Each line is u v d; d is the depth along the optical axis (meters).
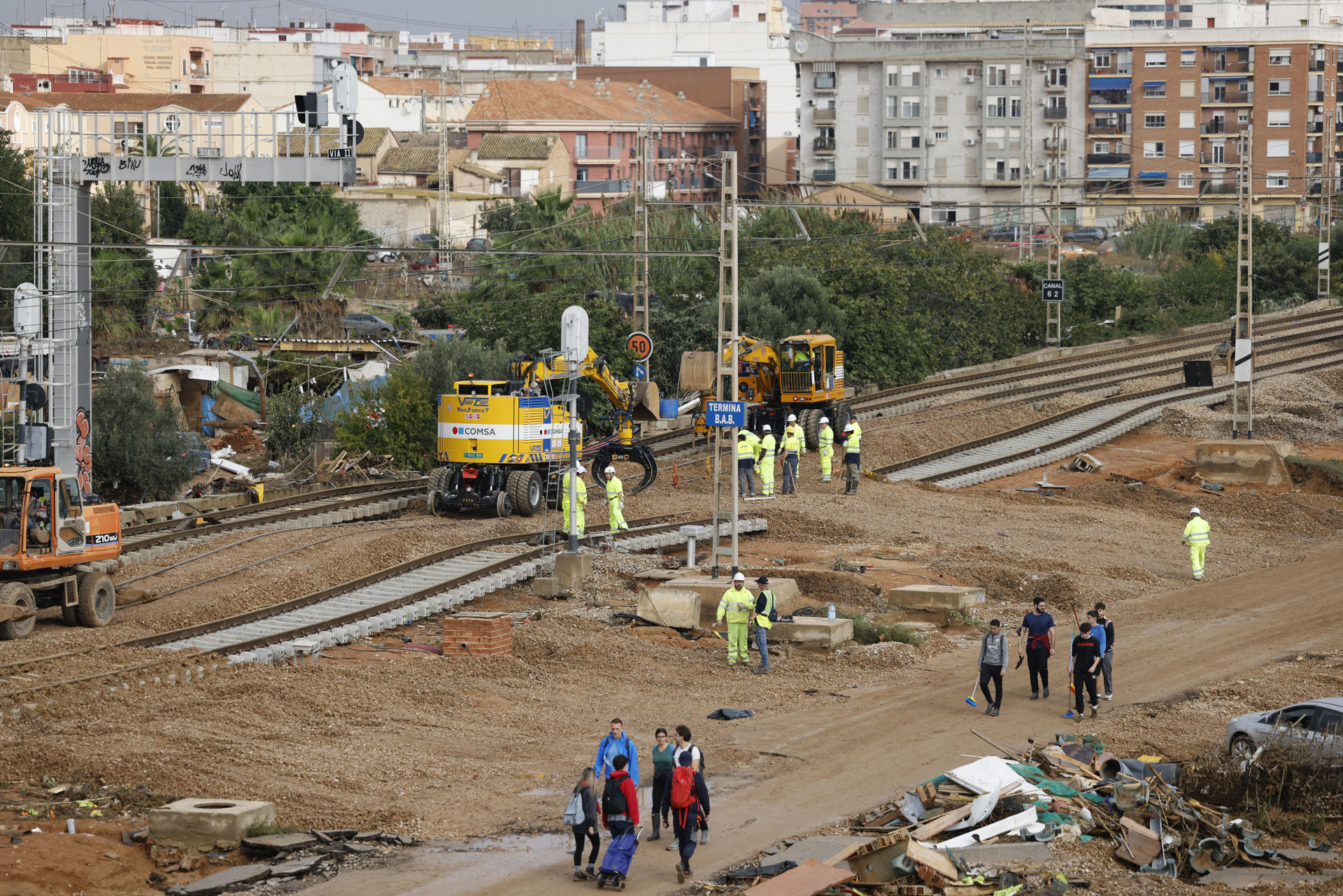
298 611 57.25
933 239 148.00
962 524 81.31
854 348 124.12
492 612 60.28
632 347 83.88
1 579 52.81
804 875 31.89
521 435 76.38
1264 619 63.72
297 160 68.88
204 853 33.53
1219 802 40.41
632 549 71.19
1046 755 40.03
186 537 71.50
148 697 45.06
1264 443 97.38
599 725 46.22
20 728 41.50
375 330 148.00
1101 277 164.88
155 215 170.75
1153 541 80.25
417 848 34.66
